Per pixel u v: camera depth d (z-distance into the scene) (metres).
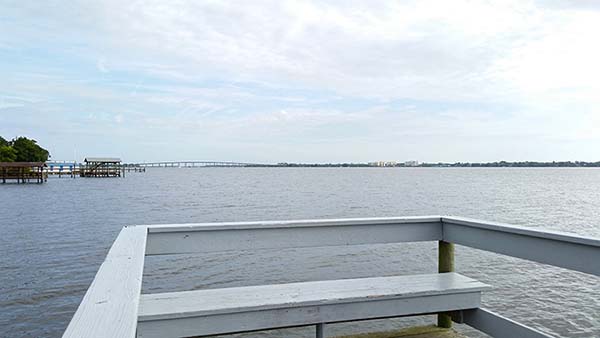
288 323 2.23
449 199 41.25
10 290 10.22
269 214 27.89
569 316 8.04
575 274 11.10
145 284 10.69
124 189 57.75
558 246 2.08
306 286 2.53
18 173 68.00
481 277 10.89
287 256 13.93
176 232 2.38
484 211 29.38
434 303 2.50
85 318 0.88
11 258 13.96
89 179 91.06
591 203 36.31
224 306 2.13
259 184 80.06
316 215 27.14
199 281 10.99
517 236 2.31
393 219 2.76
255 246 2.52
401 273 11.70
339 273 11.72
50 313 8.69
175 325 2.04
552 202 37.44
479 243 2.57
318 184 80.31
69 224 22.91
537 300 9.01
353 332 6.67
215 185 74.25
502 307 8.58
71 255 14.48
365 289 2.47
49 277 11.46
